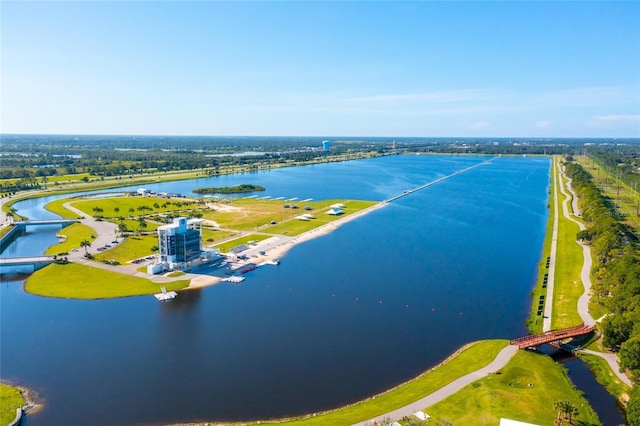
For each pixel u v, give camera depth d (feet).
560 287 585.63
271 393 361.10
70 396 359.66
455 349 434.30
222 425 321.52
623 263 523.70
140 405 347.56
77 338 456.86
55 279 616.39
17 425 322.34
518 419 312.29
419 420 302.45
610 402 344.69
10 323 491.72
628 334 402.11
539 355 406.82
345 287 599.16
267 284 610.24
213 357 418.92
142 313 517.14
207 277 632.38
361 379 380.78
